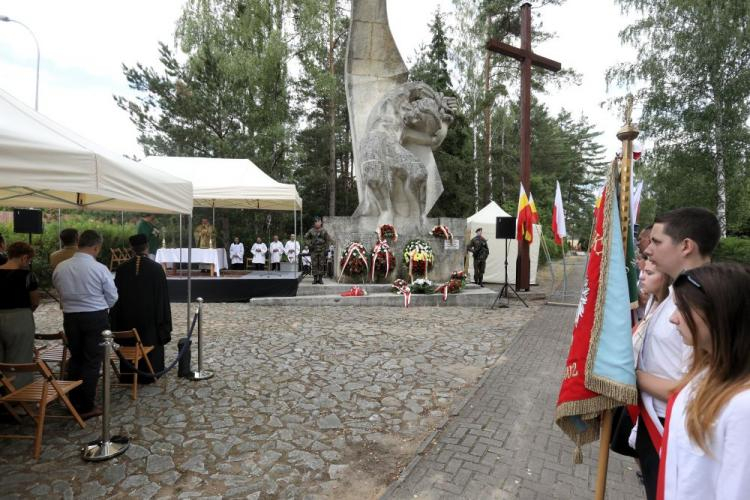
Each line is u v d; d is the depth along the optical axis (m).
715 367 1.21
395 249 12.21
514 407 4.47
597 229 2.07
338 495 2.96
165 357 6.12
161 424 4.02
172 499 2.89
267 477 3.17
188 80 22.61
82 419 4.12
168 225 20.80
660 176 17.97
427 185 13.33
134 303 4.92
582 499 2.90
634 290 2.27
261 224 24.12
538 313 10.03
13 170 2.94
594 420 2.07
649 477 1.83
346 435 3.84
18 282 4.09
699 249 1.80
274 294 11.20
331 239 13.17
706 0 16.42
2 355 4.03
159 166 11.87
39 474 3.17
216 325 8.26
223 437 3.77
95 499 2.88
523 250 13.71
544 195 38.84
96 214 22.97
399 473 3.24
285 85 24.56
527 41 13.44
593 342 1.89
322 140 30.70
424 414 4.31
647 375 1.81
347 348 6.64
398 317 9.22
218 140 21.36
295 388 4.96
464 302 11.02
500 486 3.04
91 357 4.23
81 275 4.18
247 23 22.83
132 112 21.86
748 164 16.20
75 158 3.35
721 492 1.08
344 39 28.81
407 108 12.84
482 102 22.83
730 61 16.34
